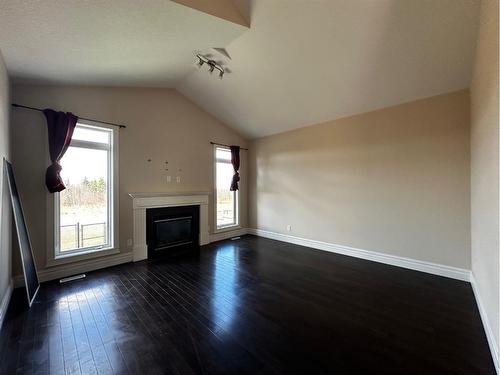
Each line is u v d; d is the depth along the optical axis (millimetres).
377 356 1721
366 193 3896
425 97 3252
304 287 2896
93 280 3111
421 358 1700
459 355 1727
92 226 3553
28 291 2436
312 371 1581
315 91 3678
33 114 3023
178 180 4531
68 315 2266
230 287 2906
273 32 2777
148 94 4117
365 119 3893
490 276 1866
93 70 2977
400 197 3521
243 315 2273
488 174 1901
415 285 2916
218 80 3969
